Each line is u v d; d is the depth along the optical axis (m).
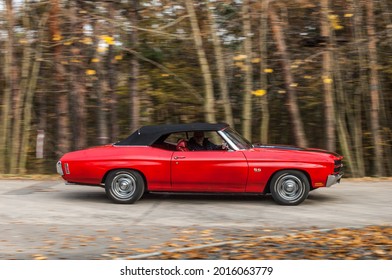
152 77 13.33
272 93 13.27
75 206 8.68
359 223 7.38
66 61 12.28
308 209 8.39
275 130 13.62
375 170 12.86
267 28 12.42
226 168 8.61
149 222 7.50
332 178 8.61
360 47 12.31
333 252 5.77
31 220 7.61
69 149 13.38
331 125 12.17
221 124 9.16
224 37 12.71
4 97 12.82
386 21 12.53
